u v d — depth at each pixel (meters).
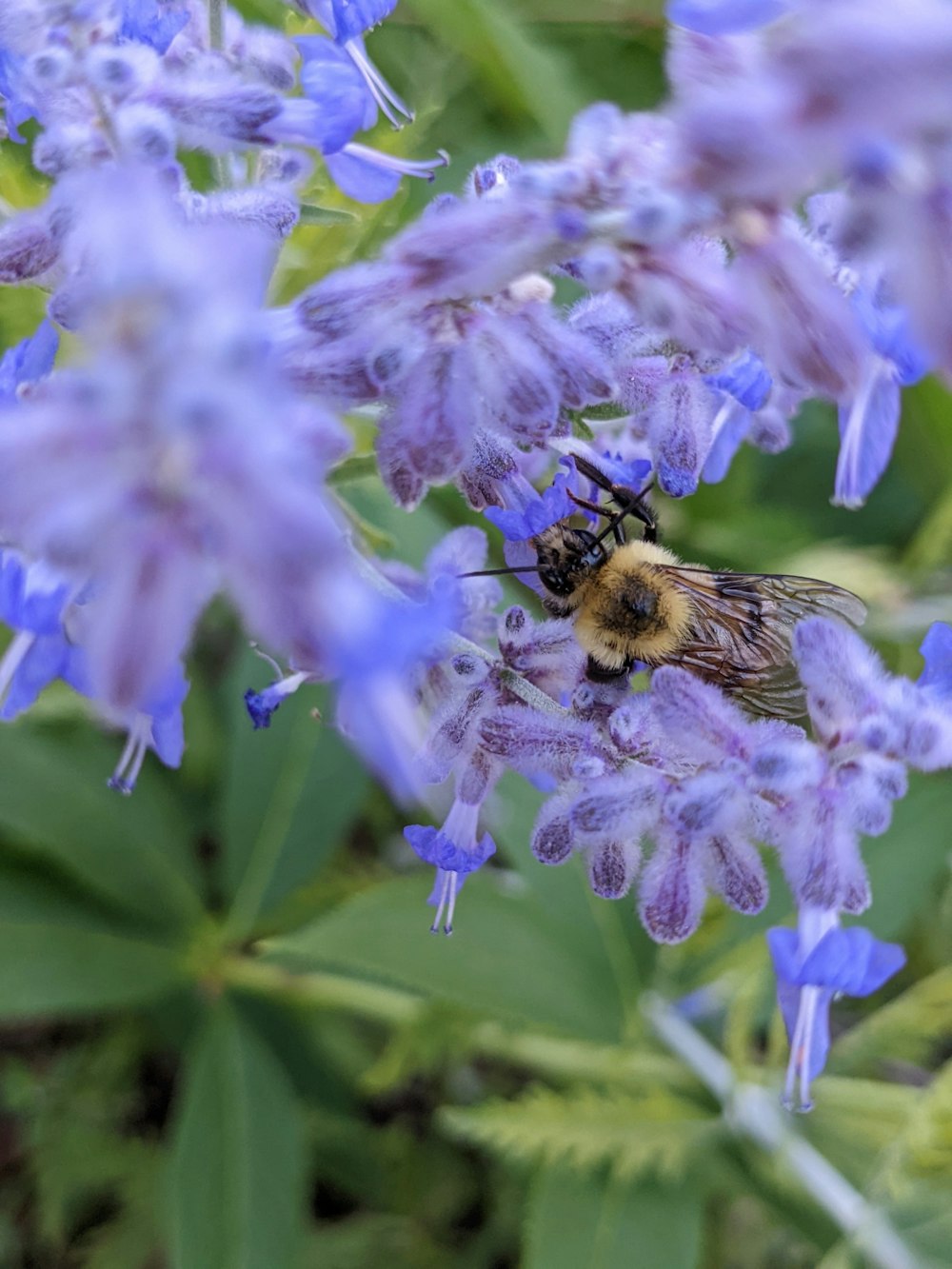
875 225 0.09
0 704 0.13
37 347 0.13
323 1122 0.17
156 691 0.09
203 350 0.08
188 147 0.13
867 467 0.13
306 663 0.09
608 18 0.18
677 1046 0.16
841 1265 0.16
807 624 0.12
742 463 0.18
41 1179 0.17
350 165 0.14
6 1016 0.16
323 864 0.17
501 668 0.13
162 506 0.08
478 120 0.18
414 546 0.16
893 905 0.16
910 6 0.08
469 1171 0.18
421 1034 0.17
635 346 0.12
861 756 0.12
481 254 0.11
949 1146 0.15
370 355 0.12
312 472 0.09
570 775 0.12
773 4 0.10
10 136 0.13
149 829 0.17
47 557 0.09
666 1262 0.15
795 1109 0.14
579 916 0.16
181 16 0.13
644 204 0.11
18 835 0.16
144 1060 0.18
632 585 0.14
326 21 0.14
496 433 0.13
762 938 0.16
